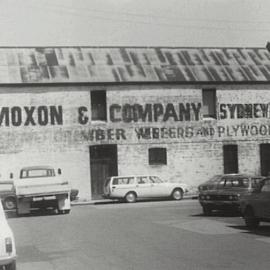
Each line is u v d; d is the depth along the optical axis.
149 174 39.31
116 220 22.02
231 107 40.94
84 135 38.38
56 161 37.91
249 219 18.33
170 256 12.55
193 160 40.09
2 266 9.62
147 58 42.50
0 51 41.12
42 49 42.12
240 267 10.94
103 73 39.56
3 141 37.28
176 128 39.91
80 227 19.72
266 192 17.53
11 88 37.47
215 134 40.53
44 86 37.81
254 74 41.97
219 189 23.53
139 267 11.23
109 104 38.84
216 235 16.44
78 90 38.38
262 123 41.44
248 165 41.09
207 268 10.89
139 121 39.34
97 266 11.56
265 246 13.84
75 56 41.62
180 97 40.03
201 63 42.72
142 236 16.48
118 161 38.81
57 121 38.00
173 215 23.78
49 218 24.33
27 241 16.39
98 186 38.88
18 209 26.22
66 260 12.59
